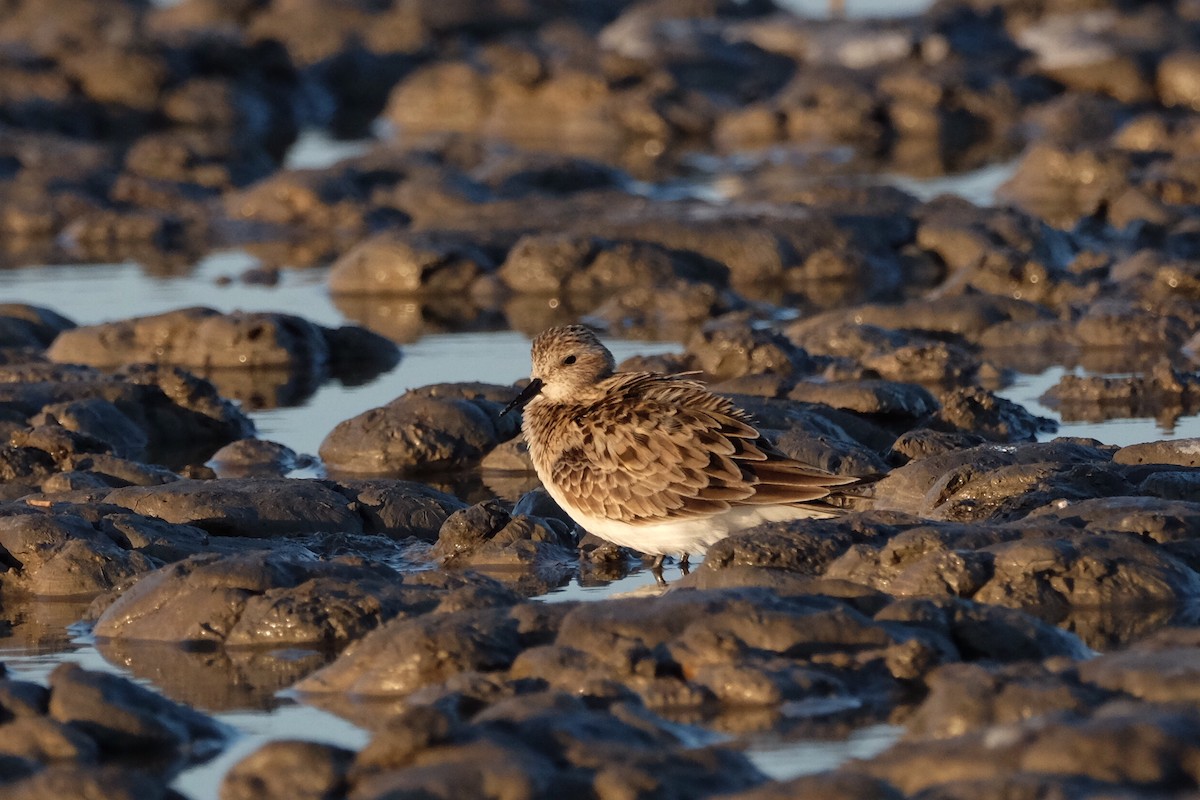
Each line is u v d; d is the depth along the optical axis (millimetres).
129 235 30141
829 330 19891
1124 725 7871
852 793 7566
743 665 9336
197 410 17766
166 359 20750
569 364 12508
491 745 8266
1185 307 20641
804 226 25703
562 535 13336
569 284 24734
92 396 17578
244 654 10789
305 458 16484
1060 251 25172
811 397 16766
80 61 43219
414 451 16094
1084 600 10617
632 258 24859
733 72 45750
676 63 45312
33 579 12344
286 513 13617
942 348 18641
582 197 29469
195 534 13055
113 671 10531
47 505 13328
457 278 25156
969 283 22219
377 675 9844
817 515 11703
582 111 41906
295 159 38656
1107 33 42281
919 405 16719
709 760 8172
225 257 28516
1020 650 9805
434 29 52312
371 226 30156
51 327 22031
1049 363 19531
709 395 11891
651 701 9148
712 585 10797
